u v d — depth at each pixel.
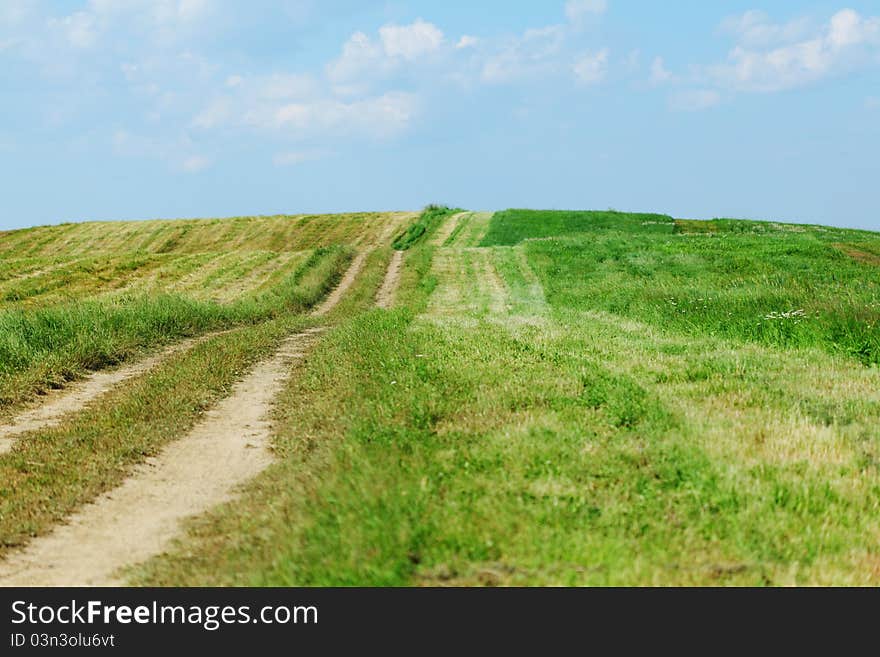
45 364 16.05
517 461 7.57
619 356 13.89
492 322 20.88
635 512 6.46
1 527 8.09
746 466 7.54
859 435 8.84
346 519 6.32
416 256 45.19
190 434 11.72
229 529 7.48
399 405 9.96
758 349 15.08
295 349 19.67
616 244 42.78
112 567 7.07
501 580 5.50
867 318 16.20
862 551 6.05
